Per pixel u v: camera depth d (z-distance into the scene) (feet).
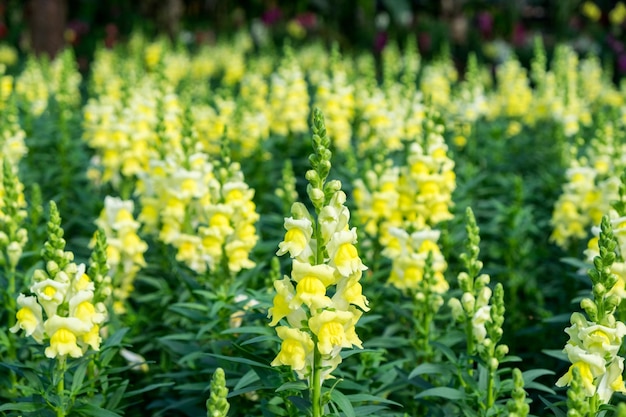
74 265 16.84
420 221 24.52
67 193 33.04
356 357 20.79
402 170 25.23
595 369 15.28
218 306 19.72
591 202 26.96
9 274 20.42
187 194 24.30
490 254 28.53
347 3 104.94
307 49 79.10
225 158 22.82
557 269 27.91
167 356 22.65
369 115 37.11
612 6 102.42
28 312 16.39
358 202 26.43
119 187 31.37
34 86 44.73
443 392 17.25
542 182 34.78
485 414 16.89
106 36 99.60
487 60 92.99
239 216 22.45
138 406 22.09
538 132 45.52
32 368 17.07
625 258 19.17
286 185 28.19
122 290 23.79
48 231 16.78
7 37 100.68
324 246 14.73
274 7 108.58
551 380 23.13
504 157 39.45
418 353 20.77
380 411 18.81
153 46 65.98
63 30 77.15
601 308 15.69
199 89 51.34
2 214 22.68
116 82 45.14
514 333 24.14
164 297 23.84
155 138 32.04
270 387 16.08
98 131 32.68
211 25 115.03
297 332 14.64
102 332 21.20
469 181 31.30
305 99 39.24
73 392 16.76
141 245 23.57
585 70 60.90
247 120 36.11
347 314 14.49
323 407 15.26
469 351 18.49
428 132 25.79
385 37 94.43
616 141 29.27
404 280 22.53
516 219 28.45
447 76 61.26
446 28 93.91
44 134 36.78
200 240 23.81
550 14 108.58
